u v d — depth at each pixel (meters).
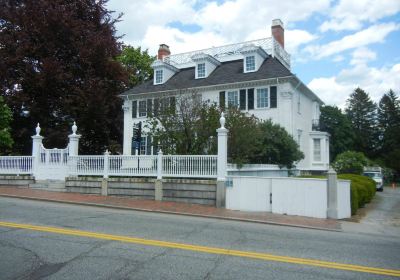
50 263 6.43
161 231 9.49
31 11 25.28
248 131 18.39
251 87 29.03
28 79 24.98
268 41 31.80
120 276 5.86
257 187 14.29
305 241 9.10
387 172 51.78
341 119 55.22
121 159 16.75
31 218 10.55
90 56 26.53
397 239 10.17
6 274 5.85
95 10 28.47
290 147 23.64
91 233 8.80
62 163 18.11
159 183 15.83
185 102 19.34
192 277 5.91
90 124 28.03
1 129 21.70
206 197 15.07
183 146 18.06
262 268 6.53
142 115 33.16
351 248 8.52
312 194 13.49
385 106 70.44
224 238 8.96
